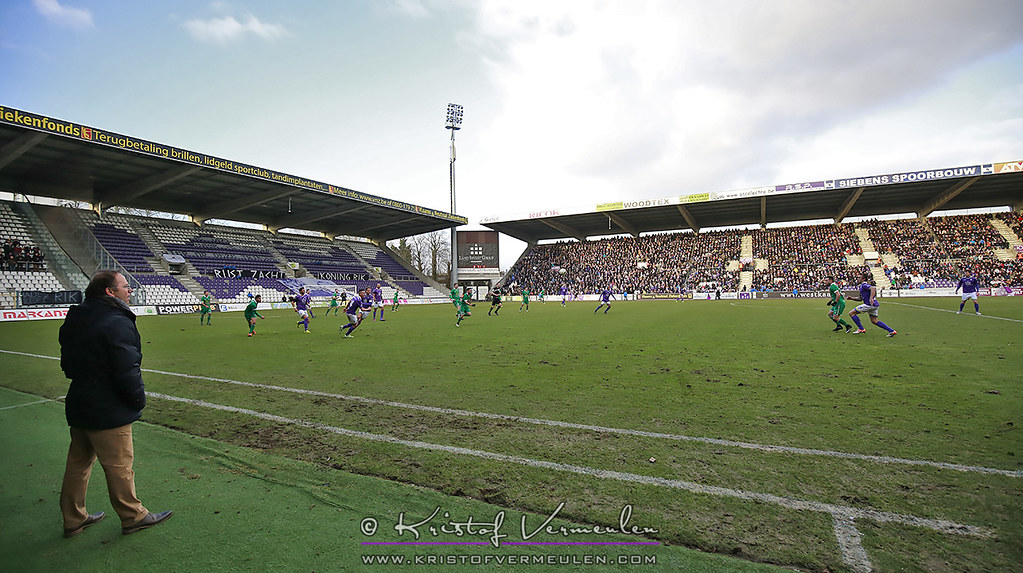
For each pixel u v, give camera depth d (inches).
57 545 108.8
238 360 368.5
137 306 1070.4
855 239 1802.4
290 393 251.9
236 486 137.4
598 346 431.5
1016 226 1617.9
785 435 171.3
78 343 109.5
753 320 694.5
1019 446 154.8
